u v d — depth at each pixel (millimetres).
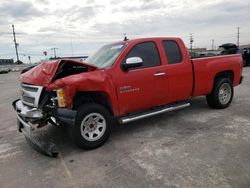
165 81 4754
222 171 3029
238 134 4234
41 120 3859
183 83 5062
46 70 3926
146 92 4523
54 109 3740
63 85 3604
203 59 5438
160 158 3506
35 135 4367
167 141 4129
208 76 5504
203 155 3500
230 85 5965
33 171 3410
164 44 4875
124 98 4266
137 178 3010
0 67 43125
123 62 4293
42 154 3939
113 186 2881
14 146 4422
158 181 2908
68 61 3904
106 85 3996
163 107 5020
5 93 12320
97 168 3350
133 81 4324
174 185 2803
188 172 3061
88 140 3922
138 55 4496
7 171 3459
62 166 3488
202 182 2820
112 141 4293
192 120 5191
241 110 5766
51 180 3133
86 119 3893
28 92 4082
